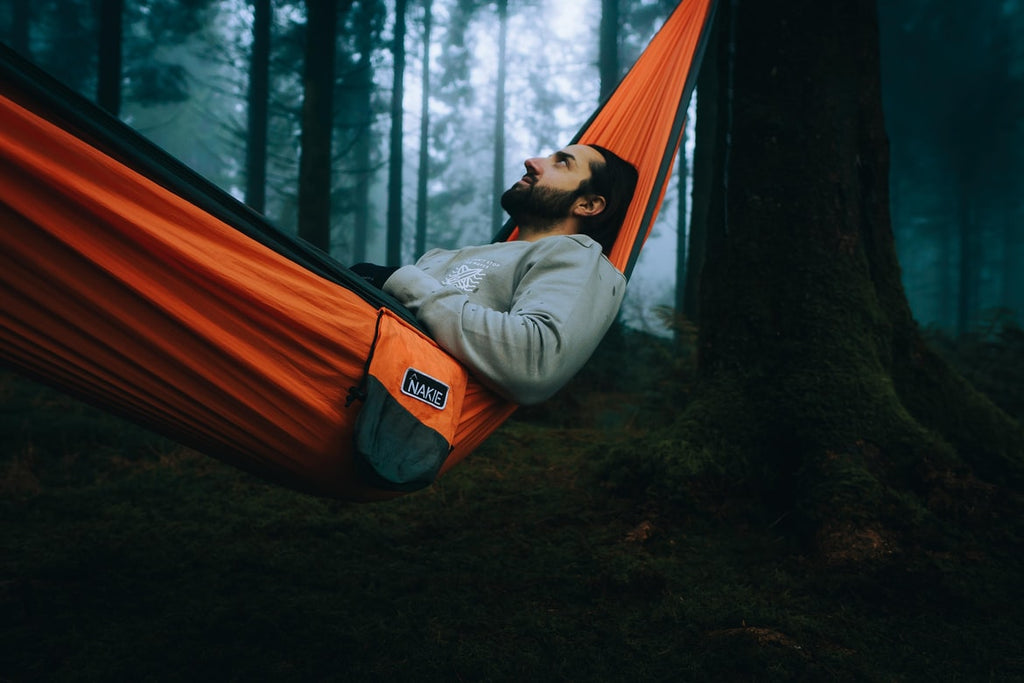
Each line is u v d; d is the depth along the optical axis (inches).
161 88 903.1
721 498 135.2
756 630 91.7
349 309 61.2
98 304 51.7
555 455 189.8
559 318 69.1
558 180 93.6
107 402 58.9
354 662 84.7
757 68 152.5
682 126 116.6
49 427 201.6
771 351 145.6
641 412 243.9
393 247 801.6
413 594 106.5
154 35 897.5
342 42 879.1
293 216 928.9
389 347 62.2
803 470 129.5
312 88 427.5
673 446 142.0
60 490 158.9
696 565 116.4
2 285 48.8
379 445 59.6
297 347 59.1
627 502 140.8
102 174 49.4
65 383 56.6
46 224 47.6
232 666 83.0
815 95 147.9
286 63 781.3
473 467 177.9
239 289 55.3
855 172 148.6
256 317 56.9
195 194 54.7
